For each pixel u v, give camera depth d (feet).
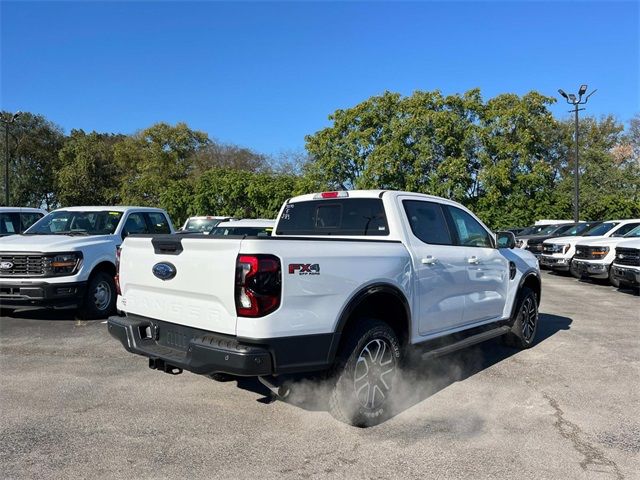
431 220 18.34
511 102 92.99
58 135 166.71
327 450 13.24
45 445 13.30
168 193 110.22
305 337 12.97
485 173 88.84
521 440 14.02
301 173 142.92
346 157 97.14
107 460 12.52
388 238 16.76
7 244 27.53
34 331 26.32
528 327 23.94
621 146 140.15
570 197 105.70
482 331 20.68
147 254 15.11
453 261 18.24
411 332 16.20
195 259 13.56
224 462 12.51
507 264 22.02
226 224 41.52
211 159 159.02
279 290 12.53
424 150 88.69
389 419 15.38
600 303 37.93
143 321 15.47
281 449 13.25
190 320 13.83
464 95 94.32
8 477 11.63
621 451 13.39
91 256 28.71
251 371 12.28
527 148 91.15
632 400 17.19
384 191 17.51
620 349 23.91
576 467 12.51
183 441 13.64
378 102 97.40
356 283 14.14
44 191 164.66
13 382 18.29
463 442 13.84
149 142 156.15
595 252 47.98
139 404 16.26
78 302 28.02
